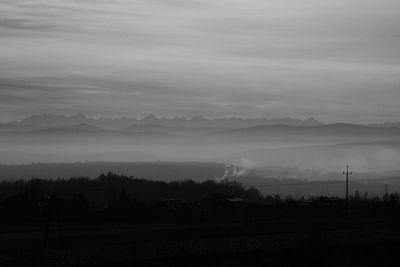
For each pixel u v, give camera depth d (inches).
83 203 3814.0
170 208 3902.6
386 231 2960.1
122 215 3668.8
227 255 2277.3
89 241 2568.9
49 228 3048.7
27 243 2498.8
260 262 2155.5
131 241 2571.4
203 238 2679.6
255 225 3201.3
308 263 2165.4
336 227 3144.7
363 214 3895.2
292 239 2647.6
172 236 2736.2
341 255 2306.8
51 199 2546.8
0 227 3085.6
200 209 4045.3
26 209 3481.8
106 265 2086.6
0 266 2036.2
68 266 2064.5
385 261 2219.5
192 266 2087.8
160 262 2135.8
